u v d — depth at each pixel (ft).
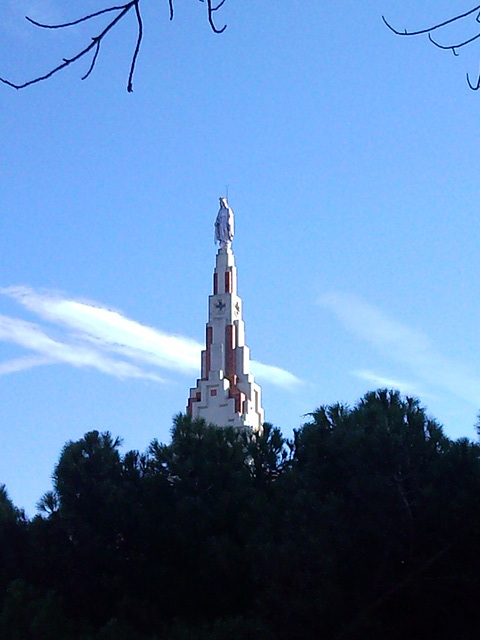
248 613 83.15
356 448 83.30
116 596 87.35
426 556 80.53
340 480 85.81
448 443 86.12
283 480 88.89
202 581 85.92
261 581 81.25
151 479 91.97
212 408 171.94
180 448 94.38
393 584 80.69
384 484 80.23
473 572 79.92
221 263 184.85
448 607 82.23
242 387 174.50
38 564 90.27
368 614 79.71
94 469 92.68
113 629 79.97
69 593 88.53
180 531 86.79
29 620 82.99
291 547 78.79
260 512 86.12
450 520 78.28
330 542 79.15
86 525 88.53
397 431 83.71
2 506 96.58
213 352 176.96
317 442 88.58
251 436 99.45
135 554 88.69
